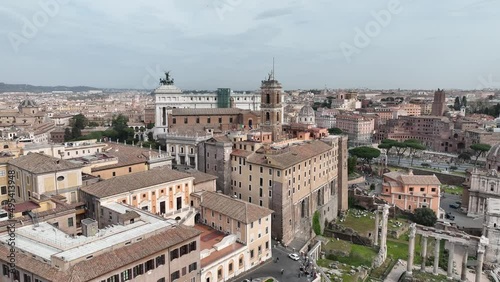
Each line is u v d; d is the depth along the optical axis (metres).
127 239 67.00
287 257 102.38
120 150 132.38
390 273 113.12
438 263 110.44
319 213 136.50
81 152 129.88
